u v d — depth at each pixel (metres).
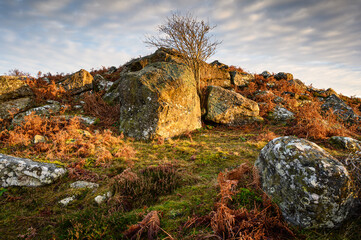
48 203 3.44
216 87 10.01
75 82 10.73
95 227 2.63
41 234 2.74
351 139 6.30
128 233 2.56
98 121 8.54
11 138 5.98
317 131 7.05
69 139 6.27
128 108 7.98
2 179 3.80
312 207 2.45
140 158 5.40
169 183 3.82
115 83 10.95
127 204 3.33
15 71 12.09
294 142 3.04
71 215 3.08
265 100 10.95
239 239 2.25
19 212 3.21
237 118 9.20
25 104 8.41
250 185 3.50
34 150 5.55
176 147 6.18
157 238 2.46
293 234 2.45
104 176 4.32
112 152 5.69
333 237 2.42
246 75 14.88
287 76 15.79
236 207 2.94
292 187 2.65
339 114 9.49
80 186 3.95
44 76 13.47
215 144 6.52
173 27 10.02
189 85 8.37
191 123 8.23
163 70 8.38
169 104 7.47
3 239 2.67
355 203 2.64
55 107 8.75
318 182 2.46
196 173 4.44
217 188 3.56
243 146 6.21
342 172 2.51
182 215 2.93
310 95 14.27
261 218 2.56
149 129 7.21
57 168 4.18
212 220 2.58
